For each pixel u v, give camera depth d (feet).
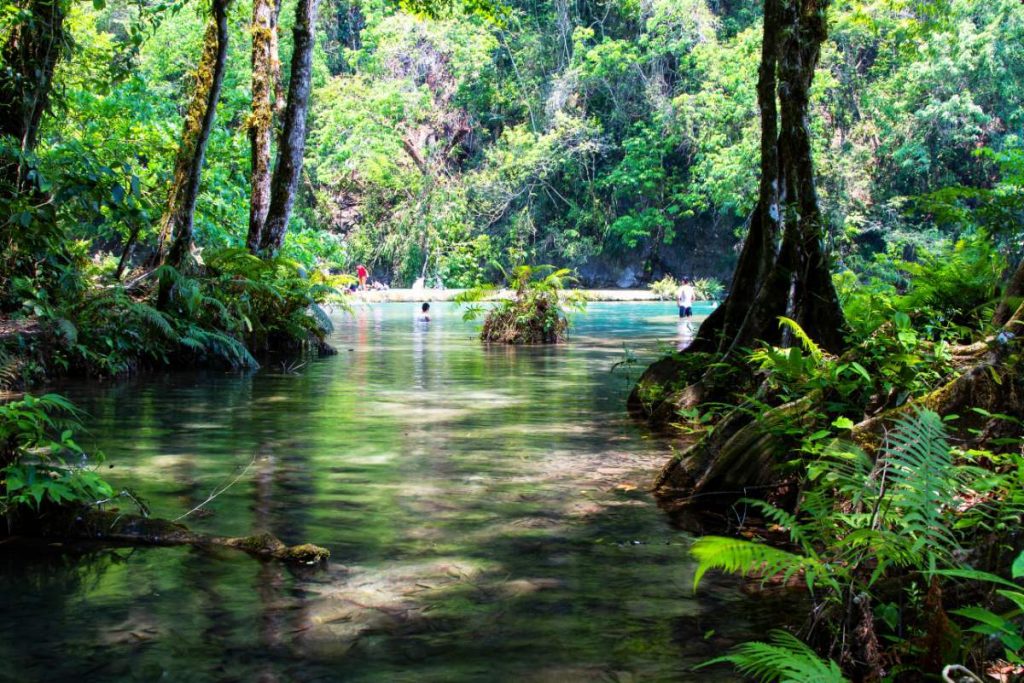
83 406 28.25
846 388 16.71
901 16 119.44
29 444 14.76
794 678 7.02
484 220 162.91
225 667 8.82
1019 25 122.52
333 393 32.30
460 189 158.40
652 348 55.88
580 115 165.27
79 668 8.77
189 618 10.16
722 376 24.77
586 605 10.71
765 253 26.63
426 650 9.30
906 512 9.73
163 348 40.52
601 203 167.73
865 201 135.03
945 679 7.19
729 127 149.69
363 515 14.94
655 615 10.38
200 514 14.87
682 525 14.53
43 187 35.14
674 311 112.47
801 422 16.48
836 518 10.37
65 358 35.99
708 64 151.64
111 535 13.50
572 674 8.73
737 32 161.79
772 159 27.07
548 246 170.50
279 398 30.73
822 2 26.40
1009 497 10.03
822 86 127.75
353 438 22.68
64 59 43.34
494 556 12.69
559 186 172.55
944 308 26.55
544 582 11.55
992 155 30.48
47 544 13.14
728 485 16.60
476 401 30.45
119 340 38.17
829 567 8.72
